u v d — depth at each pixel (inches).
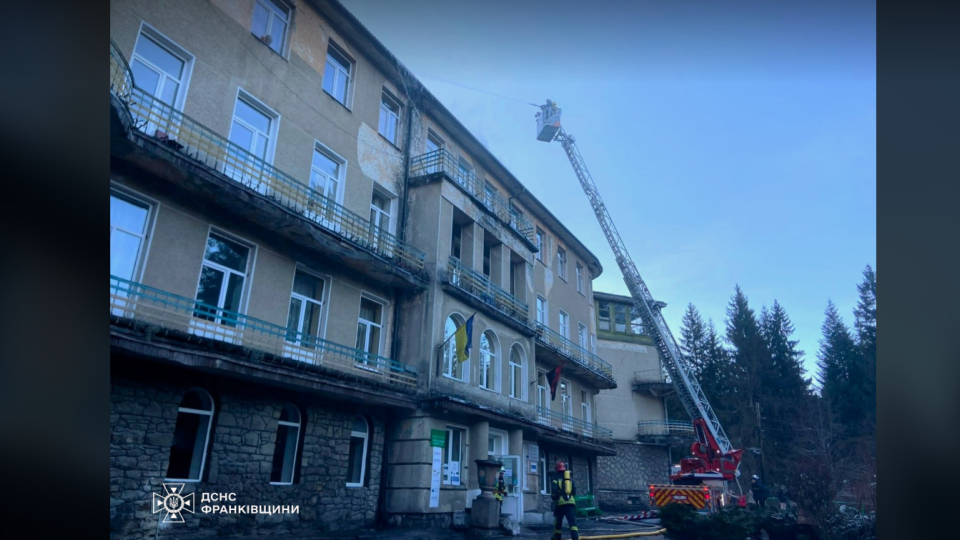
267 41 590.9
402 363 651.5
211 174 461.4
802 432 1596.9
